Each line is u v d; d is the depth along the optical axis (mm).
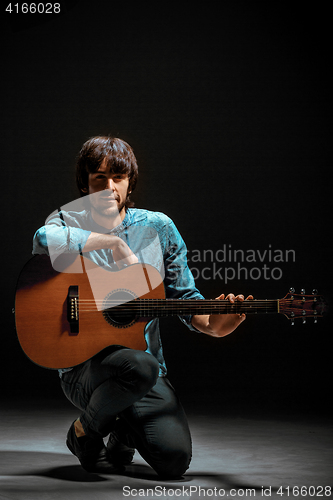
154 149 10609
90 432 3586
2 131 10656
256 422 5973
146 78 10547
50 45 10570
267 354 10156
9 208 10734
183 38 10430
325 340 9969
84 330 3586
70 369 3693
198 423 5891
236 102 10430
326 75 10188
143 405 3654
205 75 10453
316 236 10266
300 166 10305
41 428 5492
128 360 3395
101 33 10523
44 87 10617
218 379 9648
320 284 10211
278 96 10312
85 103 10617
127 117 10594
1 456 4219
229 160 10500
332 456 4289
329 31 10109
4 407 6922
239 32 10336
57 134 10656
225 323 3918
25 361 10305
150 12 10445
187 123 10547
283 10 10219
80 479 3535
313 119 10258
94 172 3826
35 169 10703
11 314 10625
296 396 8125
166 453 3512
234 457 4238
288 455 4316
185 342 10461
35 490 3248
